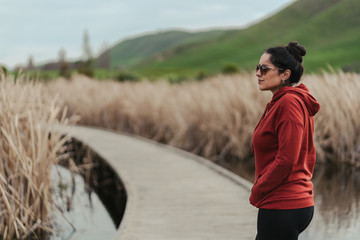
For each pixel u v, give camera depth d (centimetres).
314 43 8175
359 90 828
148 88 1423
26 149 506
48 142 541
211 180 654
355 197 611
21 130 520
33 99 538
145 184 629
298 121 210
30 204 507
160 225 446
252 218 468
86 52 5488
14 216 470
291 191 219
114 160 820
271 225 223
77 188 711
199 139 1030
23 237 471
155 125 1266
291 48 230
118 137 1153
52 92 1430
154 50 19075
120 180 663
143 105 1312
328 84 845
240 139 938
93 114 1456
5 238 463
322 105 823
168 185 622
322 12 9650
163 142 1209
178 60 9375
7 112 488
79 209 612
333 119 818
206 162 780
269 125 221
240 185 621
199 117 1023
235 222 455
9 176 482
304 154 223
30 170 481
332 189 656
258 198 226
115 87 1536
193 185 621
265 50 234
